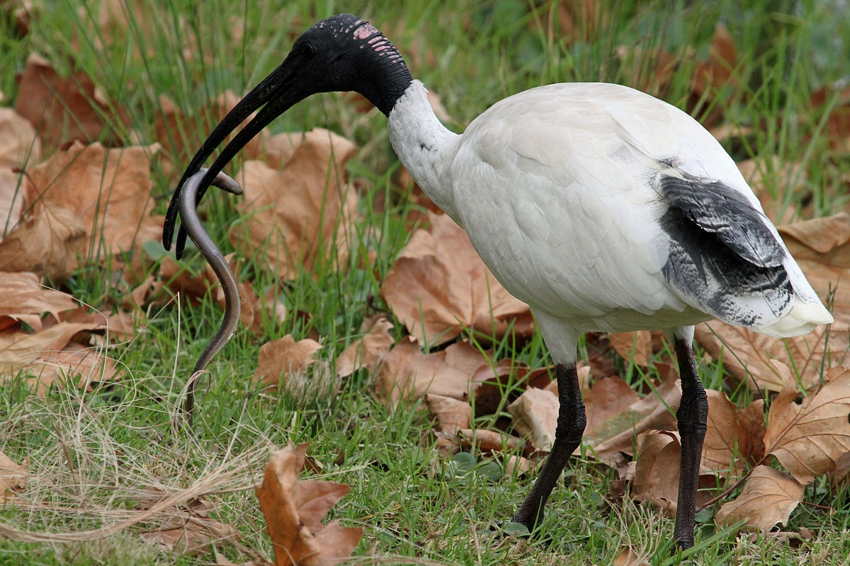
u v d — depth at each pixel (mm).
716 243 5422
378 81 7199
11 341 7484
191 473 6148
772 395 8047
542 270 6000
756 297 5328
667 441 6938
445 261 8750
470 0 13781
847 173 11391
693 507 6266
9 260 8328
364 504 6258
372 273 8953
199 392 7355
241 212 9367
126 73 10898
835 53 13391
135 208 9320
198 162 7434
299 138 10805
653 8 11047
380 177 10977
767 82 12117
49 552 5141
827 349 7898
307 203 9438
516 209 6059
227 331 6906
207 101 9820
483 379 7988
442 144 7027
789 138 11828
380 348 8219
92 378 7164
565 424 6387
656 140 5855
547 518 6516
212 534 5527
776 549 6273
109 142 9328
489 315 8500
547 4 12922
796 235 8703
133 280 8945
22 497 5559
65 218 8797
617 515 6559
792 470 6691
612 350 8625
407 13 12961
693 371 6363
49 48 11586
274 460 5156
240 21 12430
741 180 5926
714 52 12039
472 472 6816
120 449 6145
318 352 8164
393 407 7613
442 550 5945
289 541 5199
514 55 12945
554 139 5953
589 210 5730
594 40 10562
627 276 5629
